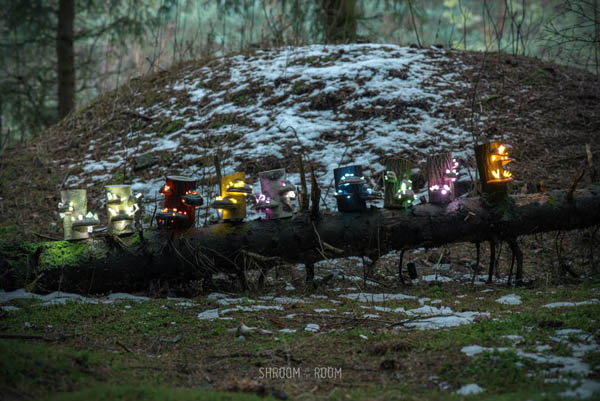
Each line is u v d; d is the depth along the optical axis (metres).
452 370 3.32
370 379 3.32
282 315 4.75
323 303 5.11
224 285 5.96
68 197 5.69
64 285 5.53
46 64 18.11
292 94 10.23
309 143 9.05
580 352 3.37
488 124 9.20
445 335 3.93
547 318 4.07
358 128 9.25
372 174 8.23
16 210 8.41
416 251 7.05
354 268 6.57
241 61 11.80
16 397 2.74
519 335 3.77
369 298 5.34
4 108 16.22
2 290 5.50
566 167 8.26
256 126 9.64
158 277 5.71
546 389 2.91
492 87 10.15
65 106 15.95
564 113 9.54
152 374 3.41
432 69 10.66
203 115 10.29
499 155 5.76
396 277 6.27
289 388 3.23
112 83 20.02
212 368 3.56
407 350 3.70
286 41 13.42
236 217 5.78
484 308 4.73
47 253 5.57
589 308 4.20
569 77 10.73
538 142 8.80
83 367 3.33
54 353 3.43
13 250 5.58
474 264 6.59
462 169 8.25
